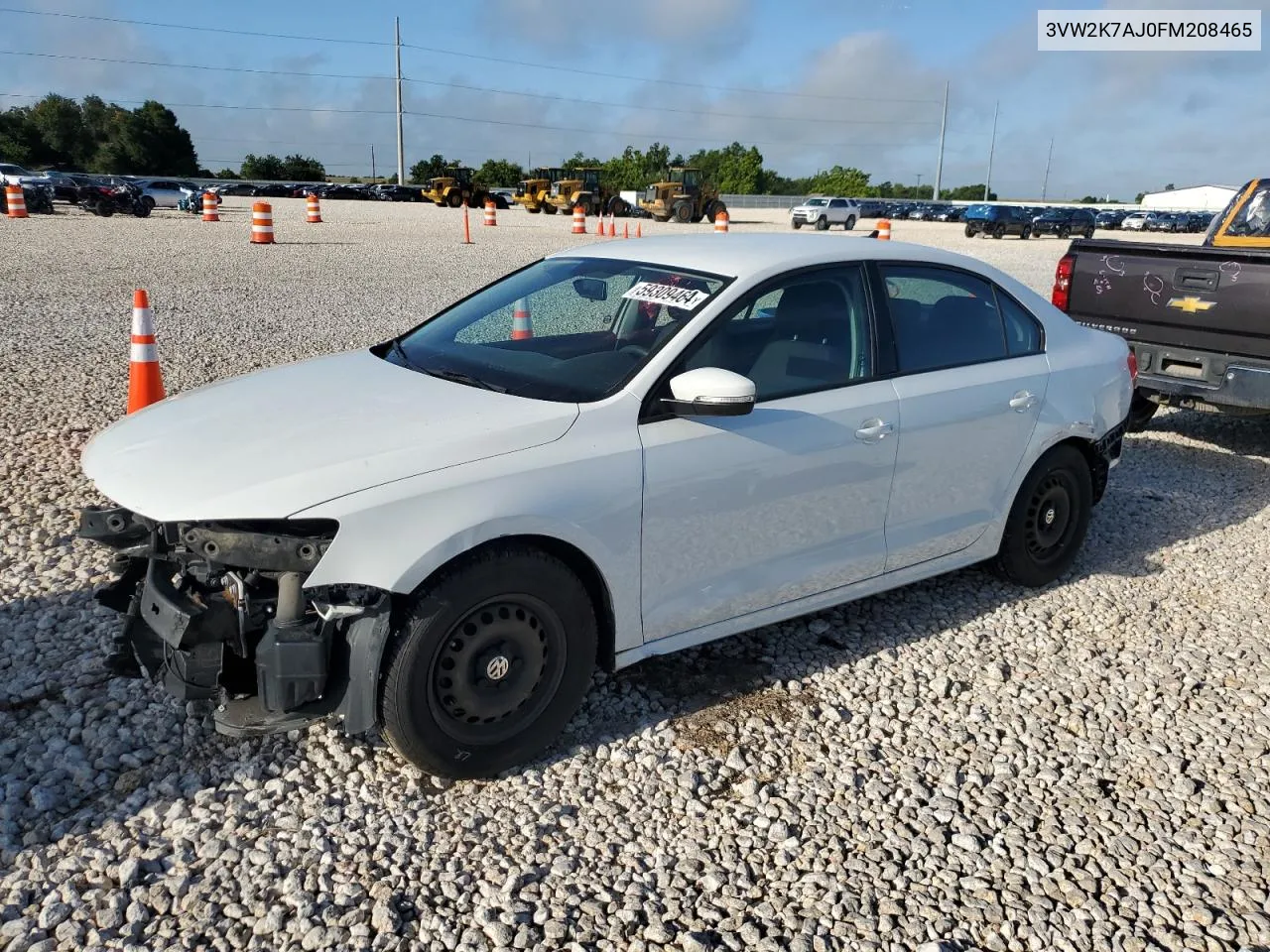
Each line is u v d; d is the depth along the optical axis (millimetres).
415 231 28297
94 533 3051
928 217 70562
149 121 92375
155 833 2838
